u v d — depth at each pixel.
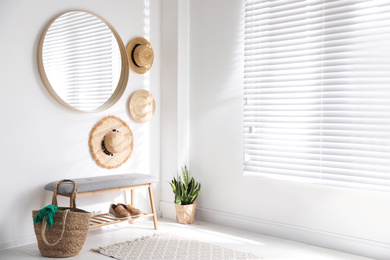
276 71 3.50
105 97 3.67
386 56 2.91
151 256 2.92
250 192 3.71
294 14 3.37
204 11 4.03
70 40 3.39
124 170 3.88
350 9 3.06
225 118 3.88
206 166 4.05
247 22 3.67
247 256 2.96
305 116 3.30
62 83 3.34
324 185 3.25
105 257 2.92
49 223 2.80
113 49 3.73
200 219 4.08
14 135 3.11
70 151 3.45
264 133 3.55
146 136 4.08
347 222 3.13
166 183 4.17
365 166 3.01
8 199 3.09
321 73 3.23
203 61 4.05
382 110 2.93
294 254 3.06
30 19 3.18
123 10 3.84
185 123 4.15
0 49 3.02
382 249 2.96
